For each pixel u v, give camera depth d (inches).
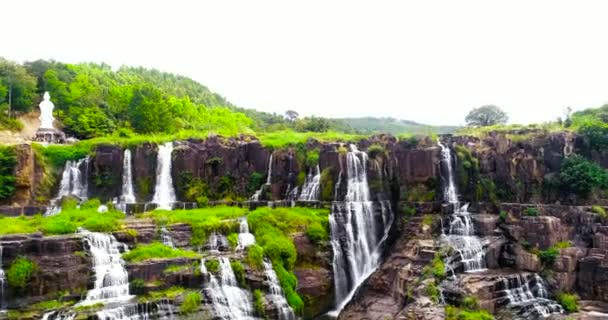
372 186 2146.9
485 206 2018.9
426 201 2086.6
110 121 3302.2
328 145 2285.9
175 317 1316.4
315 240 1829.5
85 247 1434.5
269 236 1707.7
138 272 1400.1
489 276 1583.4
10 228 1510.8
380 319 1546.5
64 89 3528.5
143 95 3277.6
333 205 1984.5
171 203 2181.3
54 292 1323.8
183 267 1448.1
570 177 2034.9
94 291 1339.8
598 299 1617.9
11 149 2148.1
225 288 1449.3
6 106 3174.2
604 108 2785.4
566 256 1662.2
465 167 2142.0
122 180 2437.3
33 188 2258.9
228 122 4035.4
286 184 2335.1
